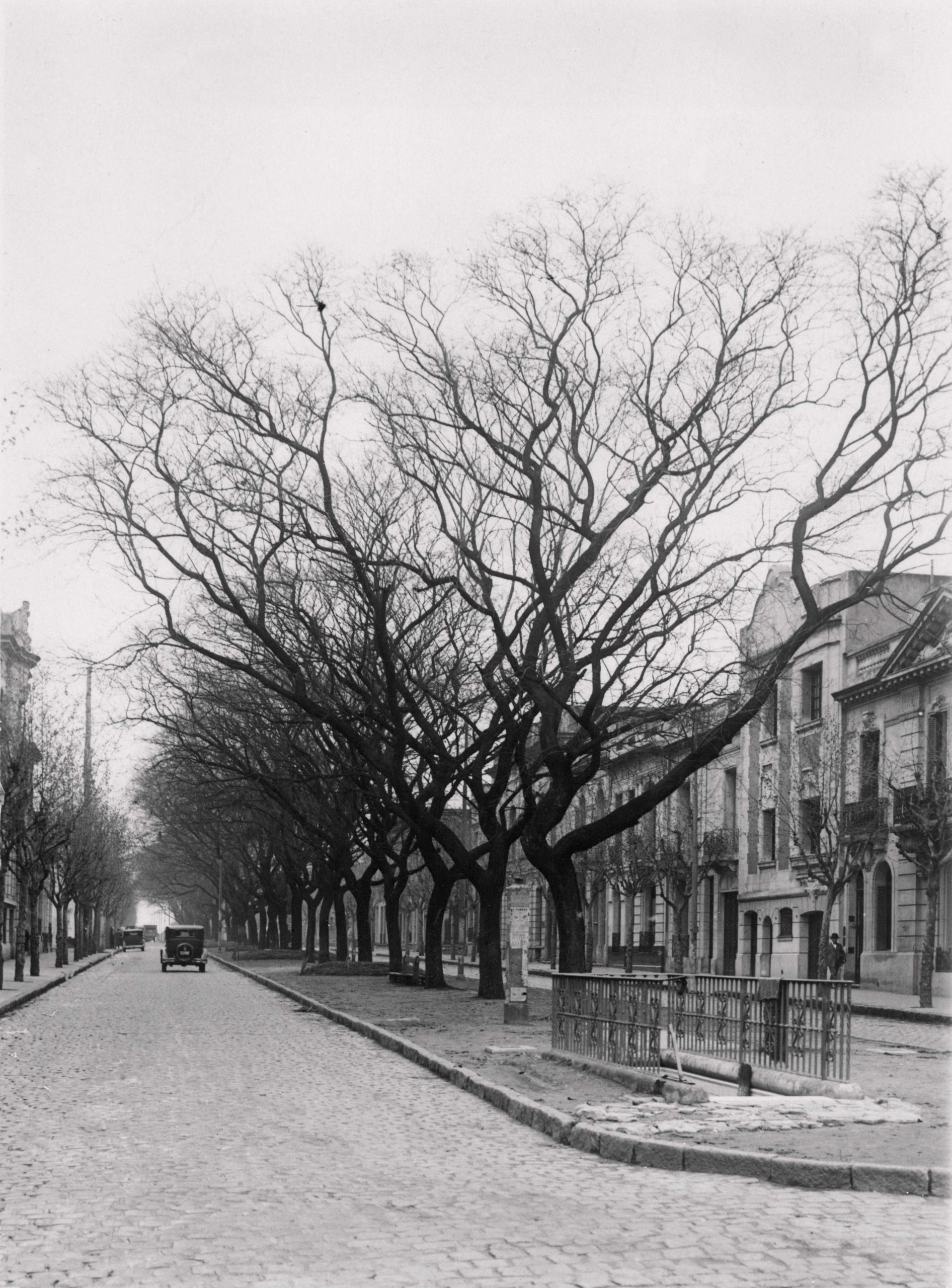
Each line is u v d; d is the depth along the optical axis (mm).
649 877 53969
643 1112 12203
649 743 35750
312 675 35094
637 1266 7145
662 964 59438
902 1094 14016
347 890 59656
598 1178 9930
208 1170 10172
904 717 40938
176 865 105562
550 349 27125
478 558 28094
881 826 38656
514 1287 6707
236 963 68750
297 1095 15211
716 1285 6746
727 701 29469
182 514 28188
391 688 31344
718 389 26516
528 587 29031
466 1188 9492
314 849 55625
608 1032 16578
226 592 28953
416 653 34594
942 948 38125
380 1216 8508
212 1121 12938
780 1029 14297
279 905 81438
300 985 42312
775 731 49844
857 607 45219
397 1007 30375
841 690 44250
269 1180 9781
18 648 59438
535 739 41906
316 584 34500
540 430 27391
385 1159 10789
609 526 27094
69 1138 11836
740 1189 9461
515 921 25625
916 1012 30594
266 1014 30859
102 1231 8047
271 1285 6746
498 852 33719
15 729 47531
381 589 30469
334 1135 12172
